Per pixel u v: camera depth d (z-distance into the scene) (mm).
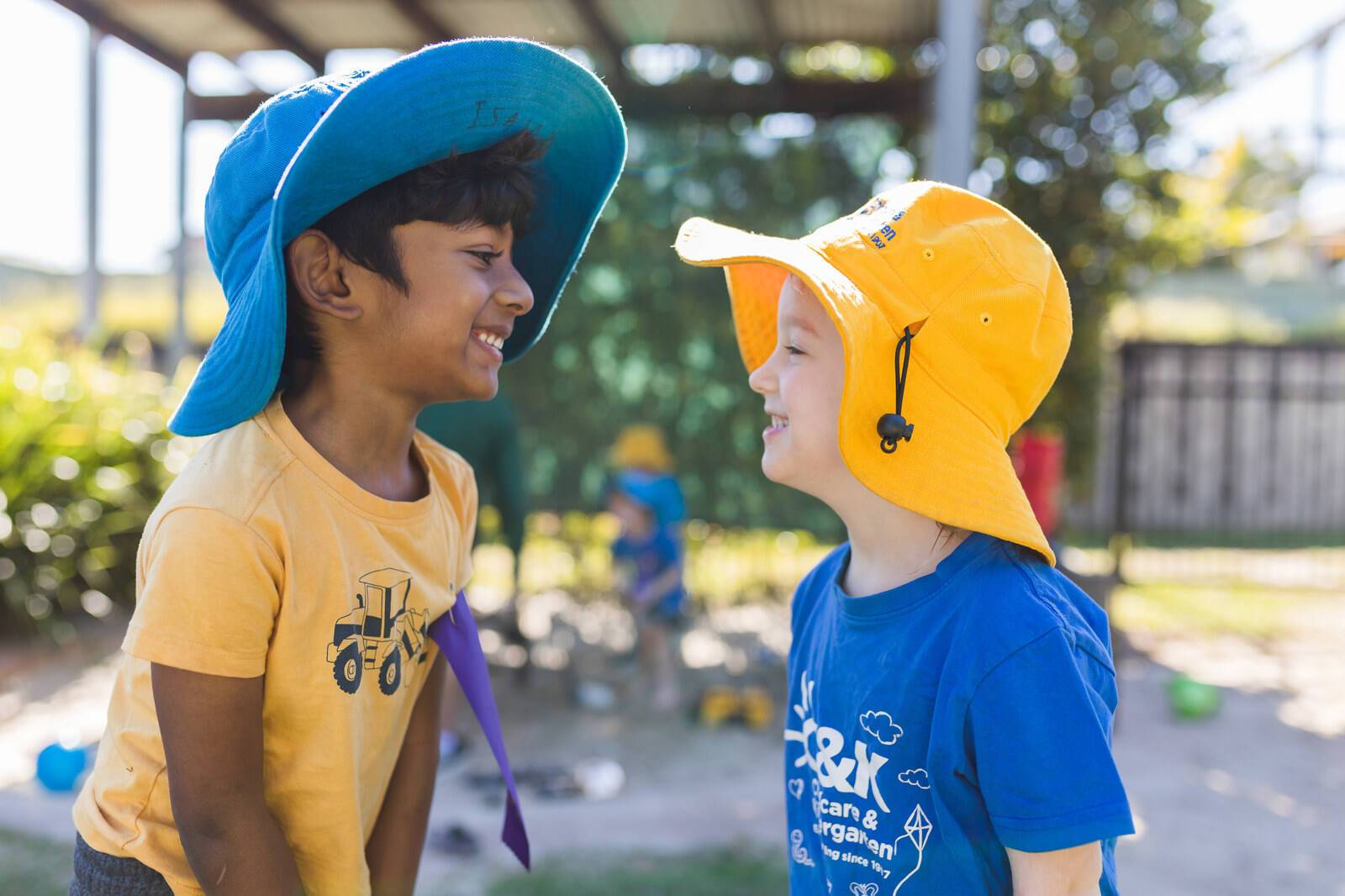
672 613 5109
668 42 5316
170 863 1233
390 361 1217
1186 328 12617
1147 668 5953
